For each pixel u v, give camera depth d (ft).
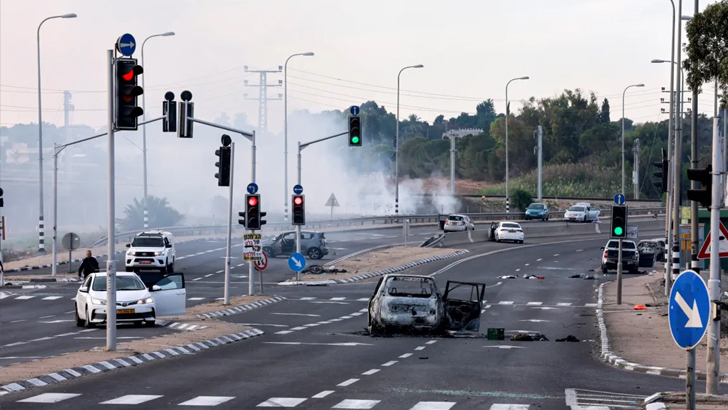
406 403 73.26
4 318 173.27
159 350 111.14
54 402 72.79
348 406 71.61
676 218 206.90
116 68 103.71
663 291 219.41
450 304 148.25
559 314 184.65
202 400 74.38
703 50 133.28
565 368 102.42
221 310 182.29
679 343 61.05
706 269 238.07
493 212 549.54
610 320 170.09
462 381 88.22
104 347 112.06
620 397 78.69
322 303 204.85
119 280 157.58
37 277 259.60
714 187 73.61
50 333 142.82
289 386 83.76
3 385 79.77
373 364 103.55
